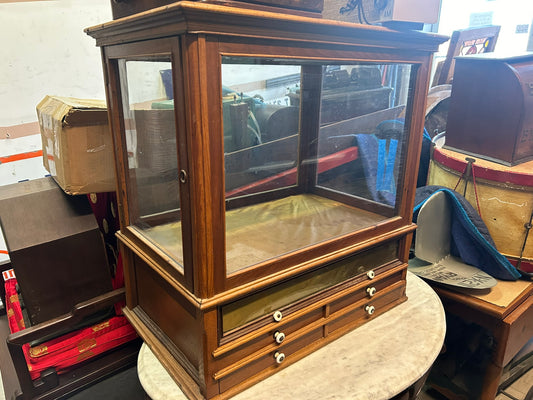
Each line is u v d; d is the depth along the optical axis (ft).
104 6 5.01
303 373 2.61
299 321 2.69
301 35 2.16
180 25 1.79
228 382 2.41
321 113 3.57
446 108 5.74
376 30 2.45
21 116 4.77
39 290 3.36
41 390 3.40
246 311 2.41
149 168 2.61
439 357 4.63
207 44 1.84
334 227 3.04
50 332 3.24
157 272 2.58
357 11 2.72
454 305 4.02
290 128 3.48
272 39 2.07
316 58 2.30
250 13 1.89
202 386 2.34
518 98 3.97
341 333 2.98
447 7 6.91
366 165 3.34
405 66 2.83
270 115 3.16
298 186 3.82
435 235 4.13
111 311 3.84
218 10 1.78
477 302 3.76
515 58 4.15
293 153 3.64
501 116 4.15
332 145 3.56
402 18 2.51
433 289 3.92
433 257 4.20
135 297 3.28
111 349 3.84
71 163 3.28
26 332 3.14
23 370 3.26
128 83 2.59
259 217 3.24
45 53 4.74
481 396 4.04
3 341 3.99
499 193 4.04
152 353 2.85
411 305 3.42
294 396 2.41
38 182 3.89
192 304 2.30
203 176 1.99
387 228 3.10
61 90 4.98
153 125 2.43
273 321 2.53
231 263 2.39
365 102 3.20
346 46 2.40
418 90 2.89
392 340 2.95
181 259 2.35
